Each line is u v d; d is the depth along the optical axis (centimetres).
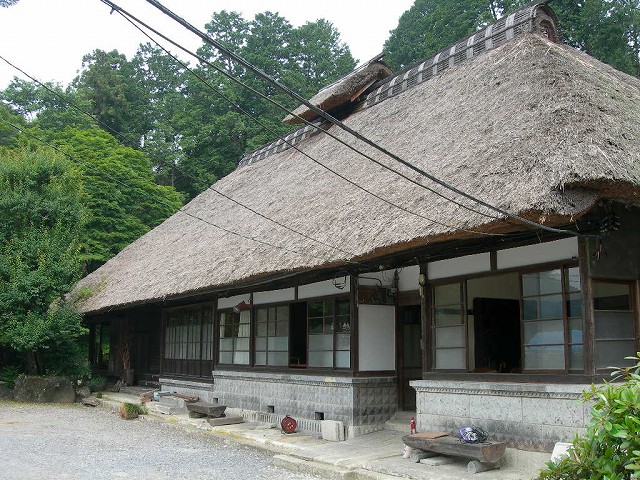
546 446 692
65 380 1599
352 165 1152
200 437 1083
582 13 2411
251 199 1498
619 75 1085
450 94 1111
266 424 1161
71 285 1605
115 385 1845
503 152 729
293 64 3331
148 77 3872
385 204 860
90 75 3416
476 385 780
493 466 717
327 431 1002
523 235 742
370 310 1047
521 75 909
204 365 1500
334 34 3666
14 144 2488
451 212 694
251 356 1301
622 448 347
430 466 749
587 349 679
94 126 2956
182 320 1638
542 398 704
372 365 1036
